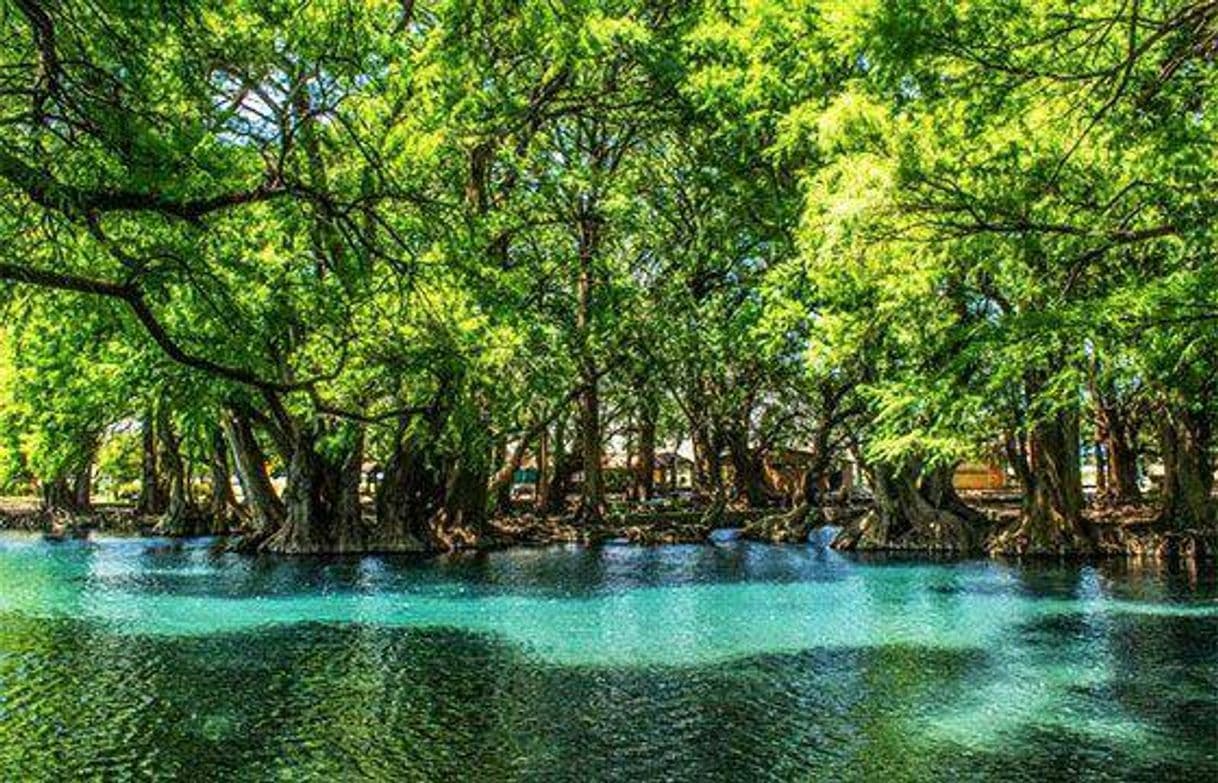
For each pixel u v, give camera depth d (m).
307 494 41.19
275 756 13.52
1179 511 39.88
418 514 42.69
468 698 16.55
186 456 58.38
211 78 11.68
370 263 13.51
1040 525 38.38
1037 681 17.48
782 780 12.45
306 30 10.53
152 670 18.59
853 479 80.75
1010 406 14.65
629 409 58.19
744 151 36.41
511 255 40.16
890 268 12.95
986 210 11.30
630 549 43.69
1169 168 10.79
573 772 12.84
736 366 47.59
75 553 42.34
